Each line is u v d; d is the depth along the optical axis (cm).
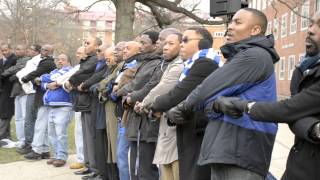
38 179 662
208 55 392
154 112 401
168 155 423
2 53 905
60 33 3438
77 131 716
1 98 904
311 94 251
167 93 388
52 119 739
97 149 607
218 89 313
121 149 538
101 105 588
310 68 277
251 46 317
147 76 489
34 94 810
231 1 564
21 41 3256
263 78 312
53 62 779
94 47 661
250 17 328
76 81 648
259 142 313
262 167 316
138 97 457
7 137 918
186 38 404
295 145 271
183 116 368
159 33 500
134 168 497
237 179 312
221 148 312
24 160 787
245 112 282
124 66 545
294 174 266
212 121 323
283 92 3284
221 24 1481
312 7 2020
